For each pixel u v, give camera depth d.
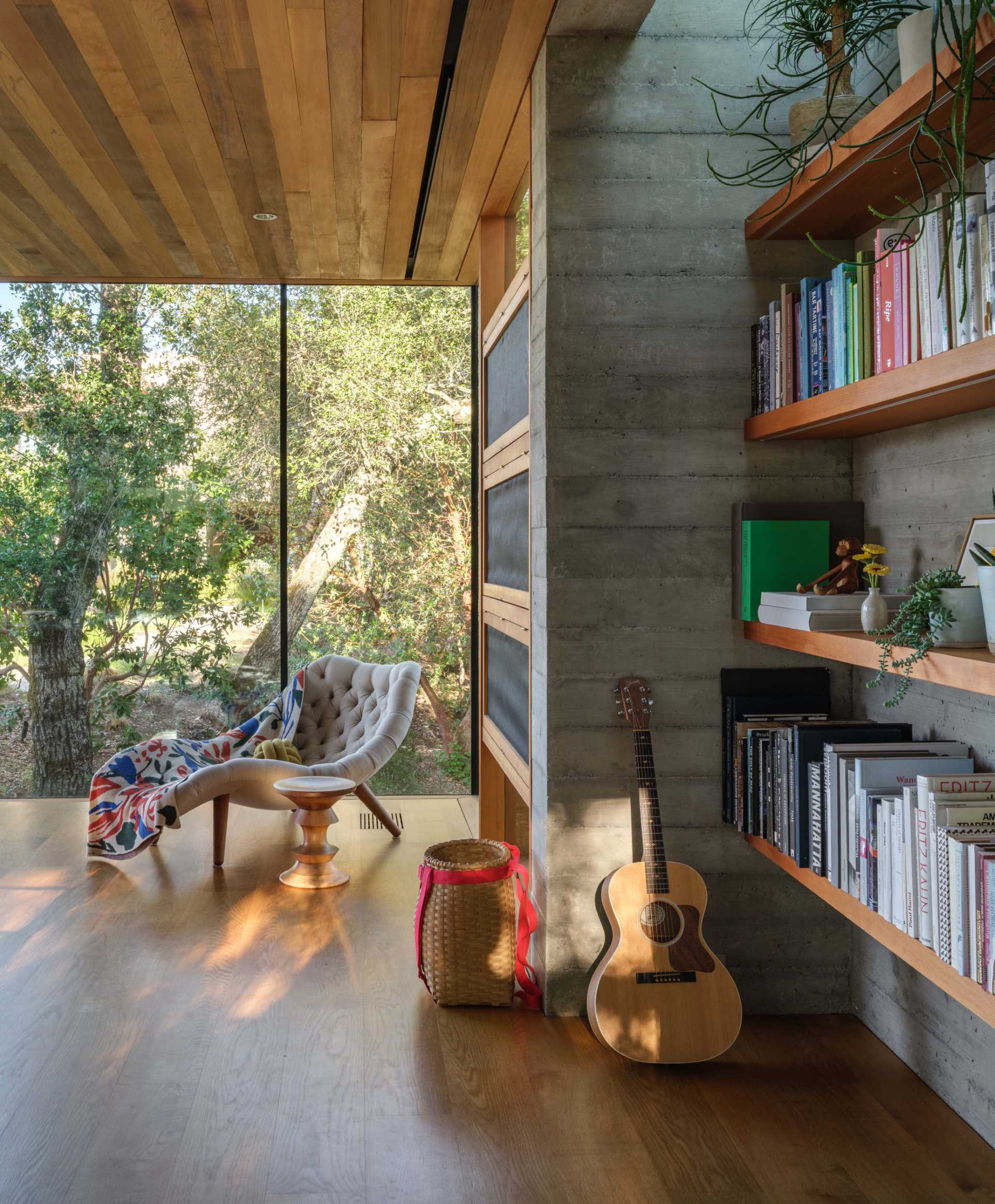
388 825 5.03
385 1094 2.56
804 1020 3.07
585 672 3.06
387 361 5.82
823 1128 2.42
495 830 4.89
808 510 3.01
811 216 2.84
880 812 2.24
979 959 1.87
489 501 4.68
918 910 2.09
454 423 5.86
